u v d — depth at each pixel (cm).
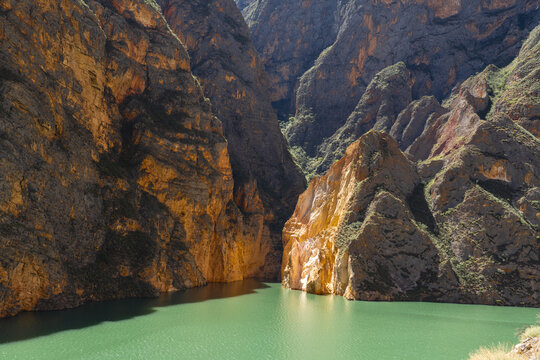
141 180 5722
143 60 6681
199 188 6538
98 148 5266
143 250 5125
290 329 3341
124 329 3198
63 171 4228
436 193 5988
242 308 4347
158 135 6178
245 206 8969
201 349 2684
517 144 6041
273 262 9331
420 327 3456
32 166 3712
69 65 4806
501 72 9538
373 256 5244
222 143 7519
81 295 4166
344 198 6344
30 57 4062
